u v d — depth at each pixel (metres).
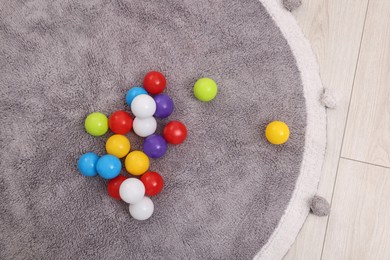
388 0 1.20
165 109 1.08
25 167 1.11
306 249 1.13
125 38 1.17
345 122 1.17
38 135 1.12
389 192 1.14
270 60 1.18
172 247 1.11
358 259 1.12
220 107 1.16
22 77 1.14
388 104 1.17
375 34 1.19
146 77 1.09
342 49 1.19
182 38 1.18
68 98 1.14
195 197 1.13
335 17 1.20
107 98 1.14
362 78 1.18
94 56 1.16
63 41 1.16
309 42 1.19
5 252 1.08
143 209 1.04
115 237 1.10
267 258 1.11
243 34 1.19
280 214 1.13
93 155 1.06
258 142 1.15
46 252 1.08
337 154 1.16
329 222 1.13
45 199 1.10
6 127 1.12
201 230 1.12
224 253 1.11
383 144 1.16
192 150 1.14
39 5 1.17
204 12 1.19
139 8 1.18
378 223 1.13
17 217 1.09
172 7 1.19
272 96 1.17
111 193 1.06
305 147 1.16
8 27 1.15
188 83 1.16
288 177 1.15
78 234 1.09
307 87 1.18
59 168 1.11
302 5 1.20
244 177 1.14
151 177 1.05
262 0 1.20
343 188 1.15
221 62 1.17
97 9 1.17
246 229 1.12
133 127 1.08
